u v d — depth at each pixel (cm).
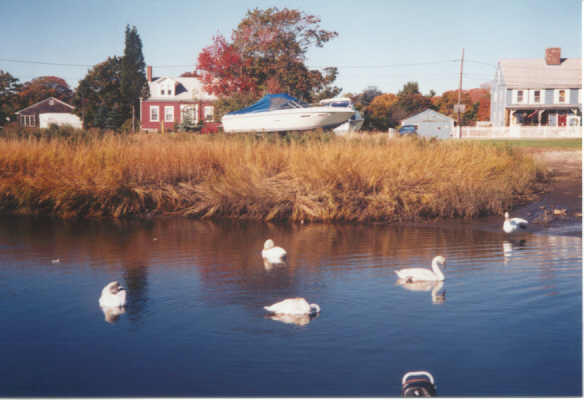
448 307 829
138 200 1858
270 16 6025
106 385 600
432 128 6862
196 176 1920
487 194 1731
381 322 772
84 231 1521
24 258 1177
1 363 655
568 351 664
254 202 1766
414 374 582
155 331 750
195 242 1362
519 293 890
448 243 1322
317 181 1739
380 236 1428
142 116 6538
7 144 2039
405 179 1720
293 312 800
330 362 647
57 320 796
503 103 6856
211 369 634
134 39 7338
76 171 1842
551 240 1342
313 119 3228
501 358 650
